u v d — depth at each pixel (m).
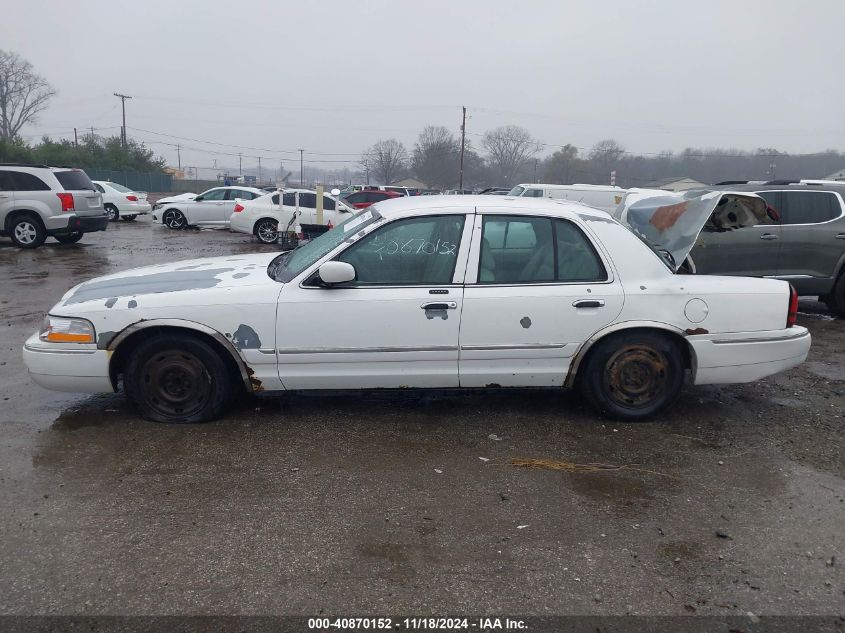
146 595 2.68
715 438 4.37
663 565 2.95
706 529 3.25
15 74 70.38
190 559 2.93
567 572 2.88
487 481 3.71
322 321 4.23
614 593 2.75
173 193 58.06
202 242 17.45
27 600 2.64
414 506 3.42
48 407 4.73
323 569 2.87
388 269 4.30
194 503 3.41
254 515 3.30
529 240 4.37
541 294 4.29
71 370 4.28
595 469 3.88
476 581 2.81
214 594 2.70
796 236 8.06
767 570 2.93
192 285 4.41
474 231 4.32
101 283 4.69
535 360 4.39
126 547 3.01
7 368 5.64
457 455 4.04
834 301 8.38
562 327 4.32
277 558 2.95
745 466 3.96
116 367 4.38
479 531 3.20
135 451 4.02
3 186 14.51
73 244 16.20
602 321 4.34
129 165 61.88
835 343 7.07
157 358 4.35
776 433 4.47
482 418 4.64
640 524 3.29
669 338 4.47
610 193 17.25
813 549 3.09
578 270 4.38
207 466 3.84
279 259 5.16
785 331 4.51
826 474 3.86
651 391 4.54
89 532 3.13
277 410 4.73
